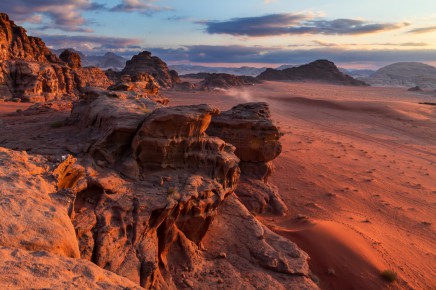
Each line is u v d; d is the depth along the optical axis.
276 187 40.84
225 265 19.78
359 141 87.00
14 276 6.52
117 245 14.85
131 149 19.17
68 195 11.63
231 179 21.45
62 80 105.94
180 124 19.00
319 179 49.41
